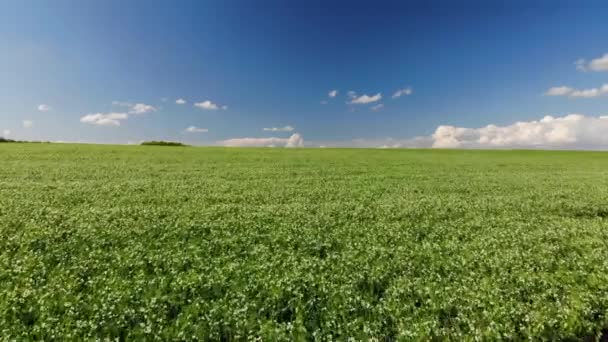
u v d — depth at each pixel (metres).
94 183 24.53
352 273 9.43
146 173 31.05
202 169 35.25
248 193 22.02
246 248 11.68
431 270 9.92
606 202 20.81
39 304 7.53
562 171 41.09
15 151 46.50
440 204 19.52
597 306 7.89
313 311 7.68
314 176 32.16
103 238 12.16
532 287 8.82
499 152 78.38
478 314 7.53
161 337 6.59
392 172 36.81
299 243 12.15
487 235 13.39
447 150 83.38
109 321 7.03
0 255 10.46
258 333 6.69
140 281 8.55
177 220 14.74
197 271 9.58
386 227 14.29
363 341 6.61
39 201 17.77
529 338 6.79
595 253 11.27
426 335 6.72
